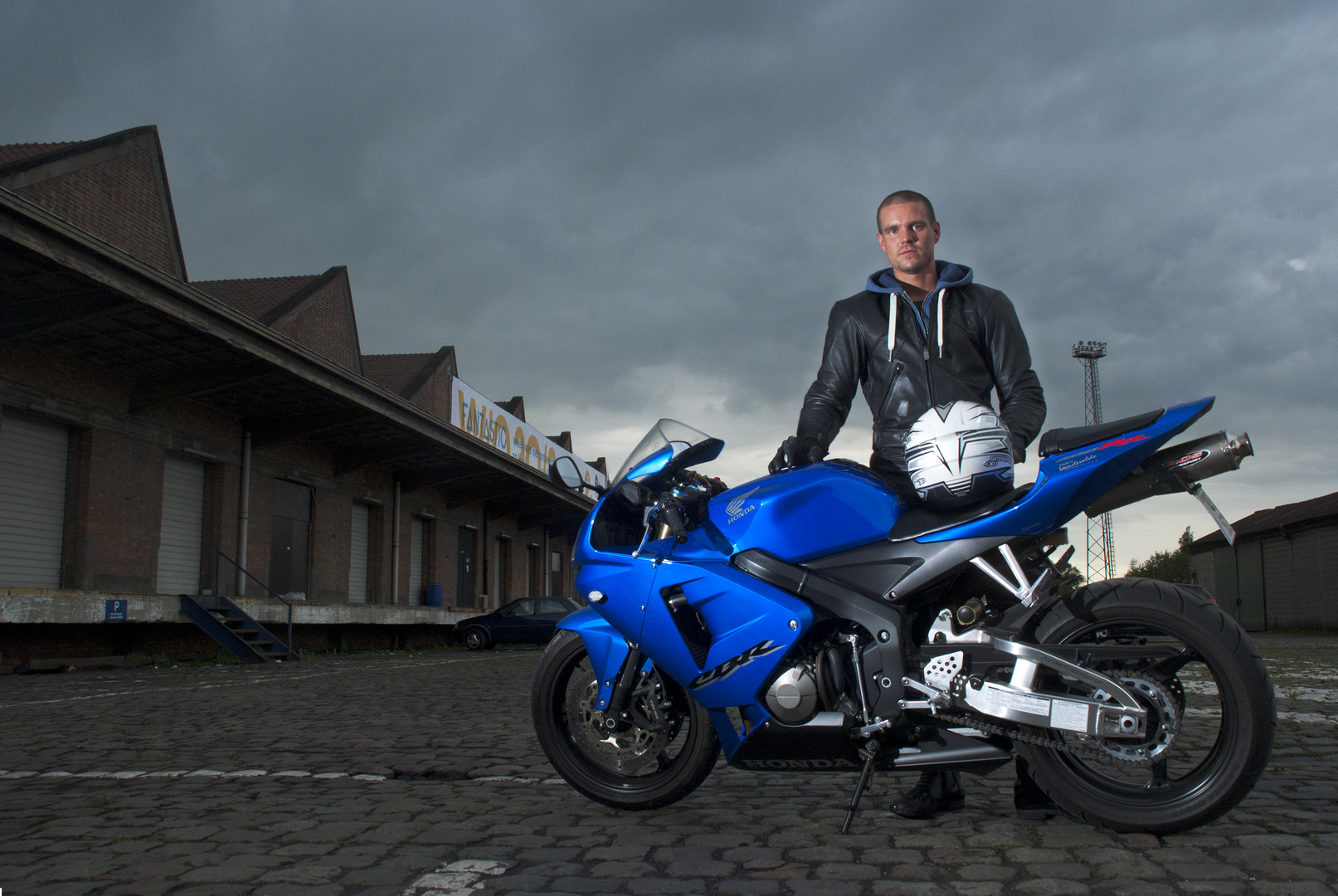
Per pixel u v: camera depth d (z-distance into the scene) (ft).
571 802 12.10
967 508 9.57
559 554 140.67
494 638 81.87
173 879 8.76
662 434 11.43
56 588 49.34
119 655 52.21
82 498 50.34
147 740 18.52
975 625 9.54
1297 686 28.40
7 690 32.30
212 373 52.65
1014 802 10.56
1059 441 9.34
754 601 9.87
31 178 51.85
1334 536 133.80
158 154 61.26
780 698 9.68
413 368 106.11
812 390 11.87
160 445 56.08
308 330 83.46
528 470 89.66
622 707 11.18
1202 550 193.77
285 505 69.62
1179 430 8.95
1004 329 11.15
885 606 9.54
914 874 8.61
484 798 12.42
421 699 27.37
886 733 9.55
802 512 9.98
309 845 9.95
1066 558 9.85
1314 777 12.84
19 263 37.78
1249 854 8.95
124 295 40.83
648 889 8.36
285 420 63.93
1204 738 16.35
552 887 8.45
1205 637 9.02
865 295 11.79
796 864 9.03
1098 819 9.42
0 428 46.24
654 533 11.10
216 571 58.90
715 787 13.00
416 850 9.73
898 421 11.17
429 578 94.07
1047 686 9.39
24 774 14.58
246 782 13.73
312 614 65.67
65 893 8.40
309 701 26.73
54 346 47.88
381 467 83.71
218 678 38.19
